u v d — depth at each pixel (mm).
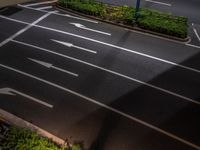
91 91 15906
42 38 21406
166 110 14969
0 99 14641
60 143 11953
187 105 15516
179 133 13500
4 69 17172
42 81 16391
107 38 22453
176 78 17969
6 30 22156
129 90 16312
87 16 25969
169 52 21234
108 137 12867
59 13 26469
